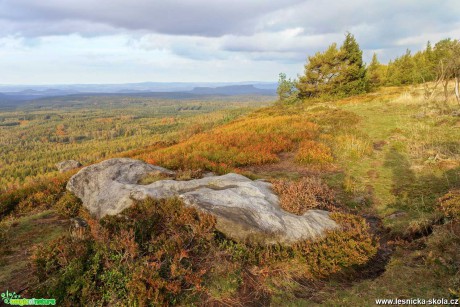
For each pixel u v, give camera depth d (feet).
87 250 18.29
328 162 44.50
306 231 21.30
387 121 66.95
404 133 54.24
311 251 19.51
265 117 100.73
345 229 22.24
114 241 18.53
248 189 26.37
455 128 49.85
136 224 20.85
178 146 62.18
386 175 37.04
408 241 21.77
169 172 34.83
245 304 15.62
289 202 25.00
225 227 20.54
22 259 19.93
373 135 57.26
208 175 36.99
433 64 141.18
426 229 21.66
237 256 18.52
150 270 16.03
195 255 18.63
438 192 28.91
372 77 176.35
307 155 45.83
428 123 57.11
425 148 43.19
